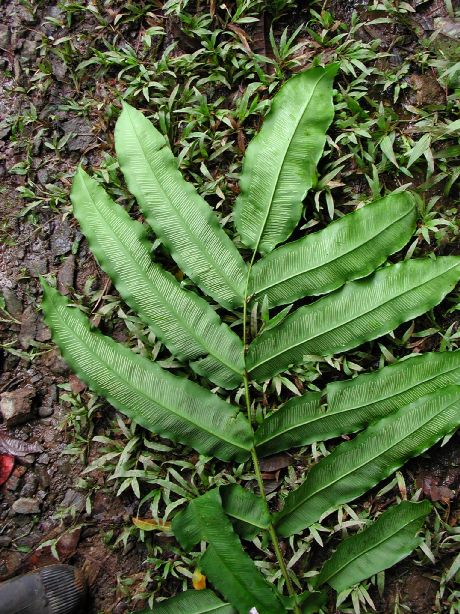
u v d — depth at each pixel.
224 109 0.76
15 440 0.76
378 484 0.72
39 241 0.78
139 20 0.79
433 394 0.68
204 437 0.70
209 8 0.77
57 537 0.74
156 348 0.73
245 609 0.66
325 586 0.71
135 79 0.76
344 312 0.69
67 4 0.79
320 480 0.69
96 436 0.74
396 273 0.69
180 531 0.68
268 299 0.70
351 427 0.69
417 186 0.75
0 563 0.75
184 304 0.70
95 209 0.70
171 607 0.68
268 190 0.70
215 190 0.74
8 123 0.79
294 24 0.77
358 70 0.76
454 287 0.71
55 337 0.70
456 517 0.72
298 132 0.70
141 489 0.74
